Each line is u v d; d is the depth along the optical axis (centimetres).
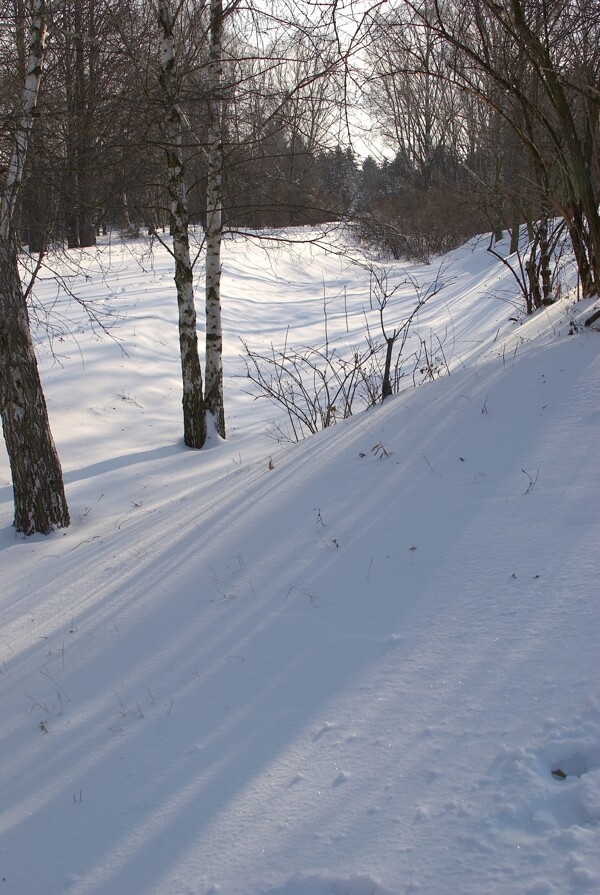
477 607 324
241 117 783
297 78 700
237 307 1759
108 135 669
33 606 480
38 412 621
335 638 342
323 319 1798
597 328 606
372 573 385
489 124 1422
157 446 918
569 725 238
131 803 276
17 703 369
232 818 252
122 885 238
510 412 522
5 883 254
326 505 485
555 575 325
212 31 771
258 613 386
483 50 650
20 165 574
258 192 857
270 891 216
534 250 933
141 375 1138
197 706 324
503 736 245
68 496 734
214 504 566
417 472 486
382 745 263
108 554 537
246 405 1127
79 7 650
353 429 627
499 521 388
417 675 295
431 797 231
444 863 205
